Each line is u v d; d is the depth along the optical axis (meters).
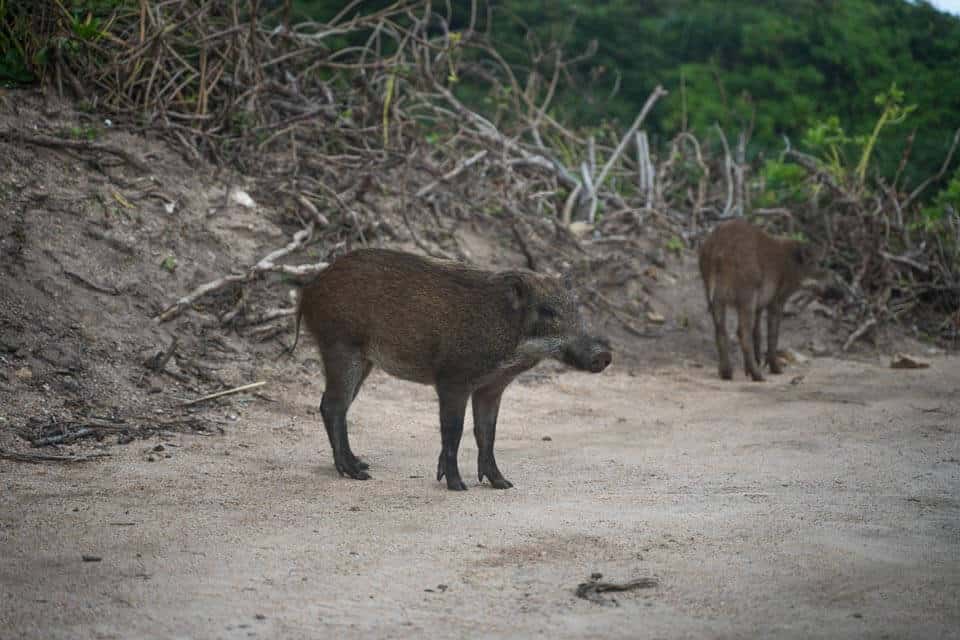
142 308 12.66
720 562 6.86
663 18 33.25
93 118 15.05
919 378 15.98
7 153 13.63
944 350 18.98
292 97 17.95
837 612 6.03
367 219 15.88
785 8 33.84
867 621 5.89
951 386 15.19
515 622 5.85
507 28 29.88
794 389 15.04
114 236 13.28
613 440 11.36
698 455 10.49
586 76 30.47
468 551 7.06
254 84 16.81
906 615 5.98
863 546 7.23
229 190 15.04
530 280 9.15
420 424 11.84
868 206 22.08
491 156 20.00
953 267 21.20
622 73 30.67
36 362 11.13
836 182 22.12
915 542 7.35
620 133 26.09
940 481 9.26
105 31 15.47
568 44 30.05
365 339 9.38
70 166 14.02
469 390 9.16
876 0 35.09
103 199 13.73
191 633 5.62
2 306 11.61
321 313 9.49
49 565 6.59
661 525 7.70
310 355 13.37
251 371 12.52
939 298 20.66
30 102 14.74
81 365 11.34
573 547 7.16
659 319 17.94
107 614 5.84
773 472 9.64
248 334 13.17
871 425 12.16
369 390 13.06
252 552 6.96
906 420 12.47
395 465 9.91
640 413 13.11
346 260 9.54
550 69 28.72
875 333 18.92
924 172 27.75
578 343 9.14
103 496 8.23
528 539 7.33
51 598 6.05
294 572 6.59
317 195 15.97
